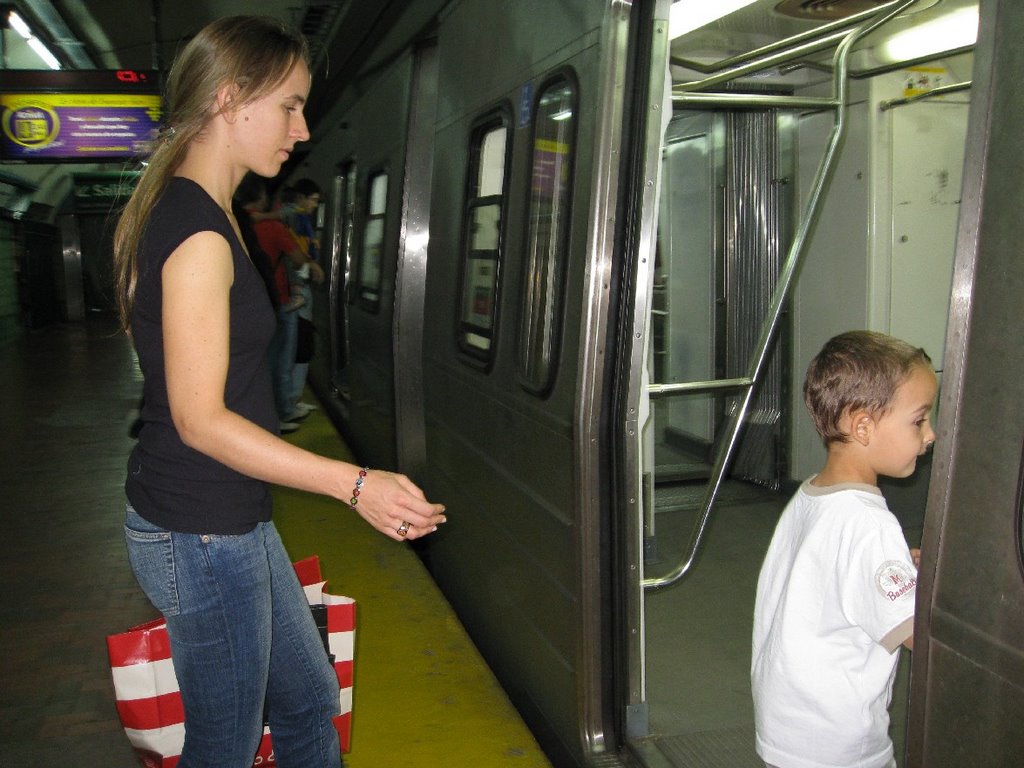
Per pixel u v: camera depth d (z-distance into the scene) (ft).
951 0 11.84
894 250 15.55
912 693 4.50
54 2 36.32
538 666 9.42
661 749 8.92
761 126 17.08
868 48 13.94
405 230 15.90
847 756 5.19
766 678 5.37
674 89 12.26
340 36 21.45
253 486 5.56
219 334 4.99
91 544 16.72
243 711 5.71
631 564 8.27
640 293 7.86
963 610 4.12
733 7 12.60
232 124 5.29
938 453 4.26
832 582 5.09
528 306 9.46
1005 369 3.88
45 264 67.97
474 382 11.15
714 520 16.98
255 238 7.15
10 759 9.52
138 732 6.97
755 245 17.49
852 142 15.55
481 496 11.01
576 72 8.38
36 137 34.35
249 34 5.24
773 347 17.67
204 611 5.41
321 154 29.04
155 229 5.05
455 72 12.33
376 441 18.49
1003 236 3.87
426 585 13.78
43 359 46.47
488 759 9.18
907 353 5.18
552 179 8.92
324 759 6.54
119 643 6.88
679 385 10.79
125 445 25.20
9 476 21.84
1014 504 3.84
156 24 34.47
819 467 17.13
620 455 8.05
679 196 18.99
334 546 15.70
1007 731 3.90
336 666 7.65
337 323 25.31
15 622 13.21
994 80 3.91
